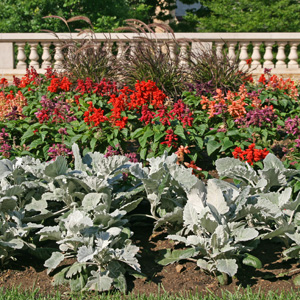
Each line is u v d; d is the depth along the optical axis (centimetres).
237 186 473
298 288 369
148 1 2270
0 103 858
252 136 653
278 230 391
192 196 407
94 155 510
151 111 700
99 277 370
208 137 655
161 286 379
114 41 1234
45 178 452
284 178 452
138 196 485
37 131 679
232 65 930
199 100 823
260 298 352
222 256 380
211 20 2055
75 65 973
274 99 870
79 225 378
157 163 472
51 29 1770
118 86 923
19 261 422
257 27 1984
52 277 394
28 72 1036
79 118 786
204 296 356
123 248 397
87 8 1834
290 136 645
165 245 443
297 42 1323
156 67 893
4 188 430
